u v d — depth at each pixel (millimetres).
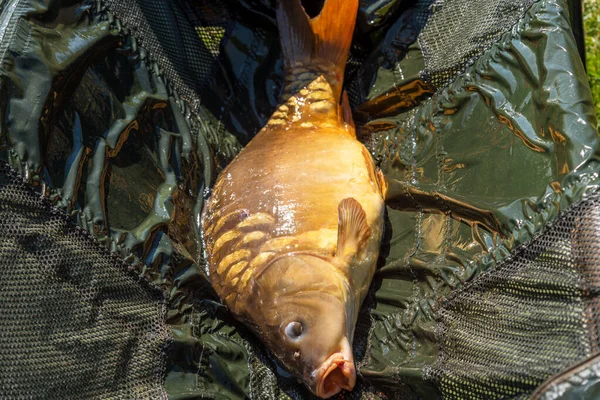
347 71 1294
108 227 1060
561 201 974
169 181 1162
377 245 1140
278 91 1303
